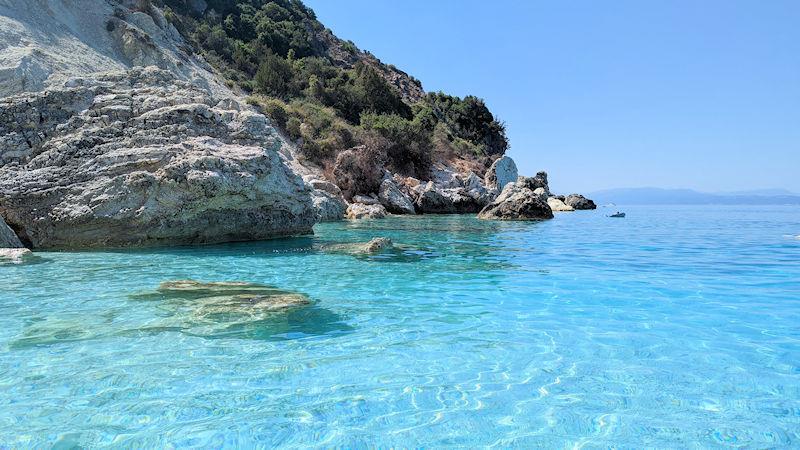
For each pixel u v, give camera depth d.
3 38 27.33
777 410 4.07
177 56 39.28
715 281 9.27
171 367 4.87
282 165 16.67
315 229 21.23
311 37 65.00
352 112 50.31
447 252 13.54
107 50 34.44
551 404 4.16
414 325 6.37
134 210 13.12
